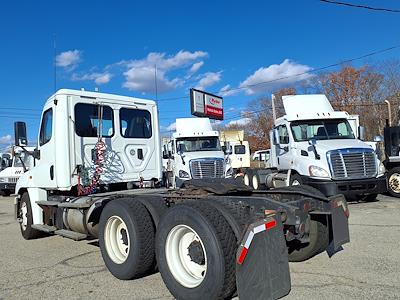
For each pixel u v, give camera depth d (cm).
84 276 583
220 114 4191
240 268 401
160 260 488
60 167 739
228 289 422
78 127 754
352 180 1212
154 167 857
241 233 419
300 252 579
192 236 470
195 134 1886
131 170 815
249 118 7012
